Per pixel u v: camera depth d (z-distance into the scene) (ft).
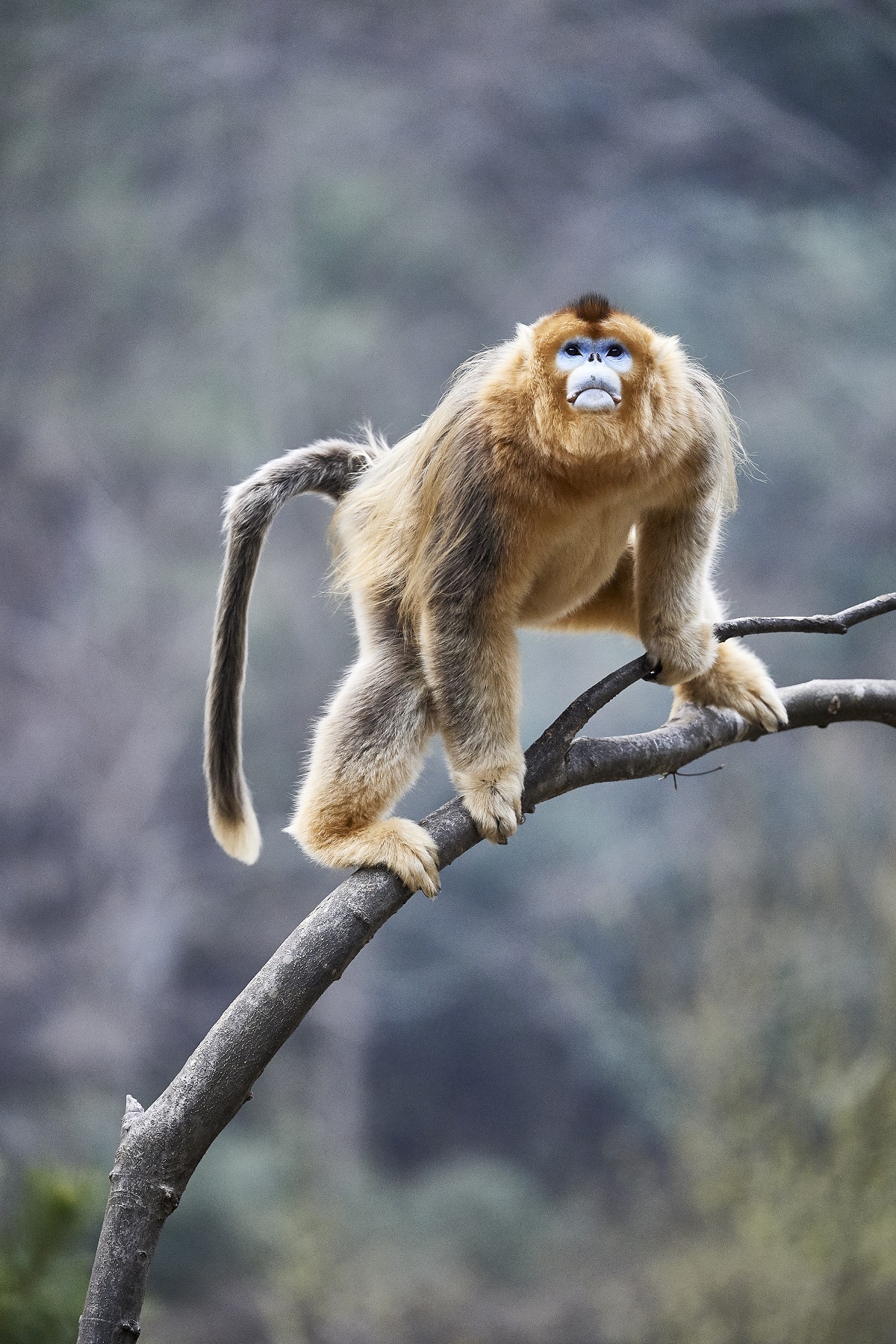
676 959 148.46
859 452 217.56
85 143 271.28
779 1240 88.69
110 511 250.98
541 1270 167.63
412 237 260.62
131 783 225.97
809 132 238.27
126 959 212.84
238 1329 148.56
